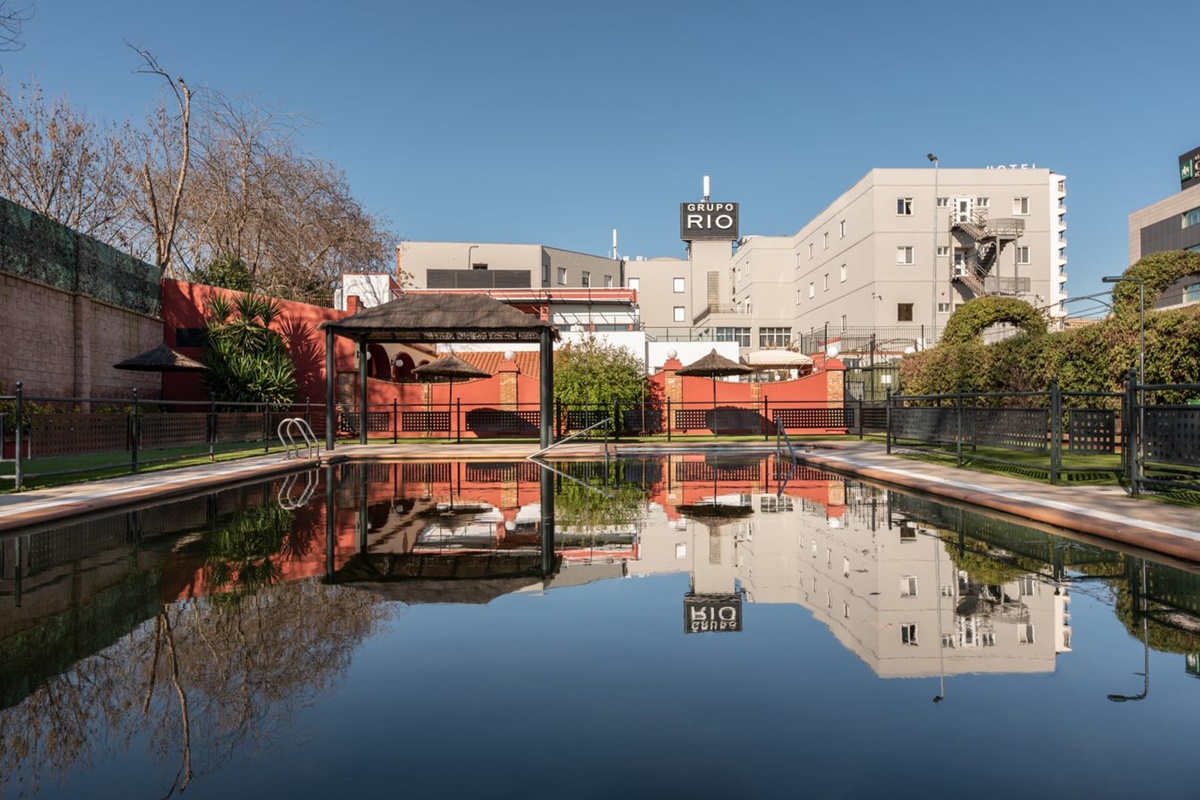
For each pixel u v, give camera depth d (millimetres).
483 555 5008
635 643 3135
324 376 22812
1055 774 1945
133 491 8273
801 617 3496
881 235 39750
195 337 21516
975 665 2818
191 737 2223
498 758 2062
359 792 1868
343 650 3045
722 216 61344
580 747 2137
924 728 2252
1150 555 4855
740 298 58438
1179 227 50875
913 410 13359
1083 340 13461
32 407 14945
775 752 2090
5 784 1916
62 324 16469
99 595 3910
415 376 26375
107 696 2543
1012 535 5656
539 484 10023
